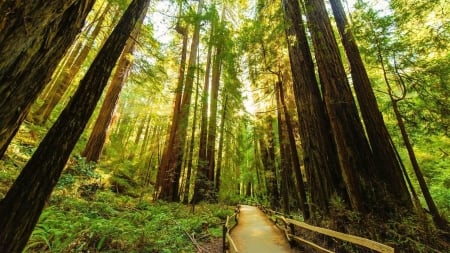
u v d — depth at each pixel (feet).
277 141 67.72
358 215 19.38
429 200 24.90
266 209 57.11
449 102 26.55
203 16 35.17
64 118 8.43
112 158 53.67
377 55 29.19
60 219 19.79
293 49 30.94
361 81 26.17
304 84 28.66
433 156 44.73
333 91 24.08
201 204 52.60
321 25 27.25
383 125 23.98
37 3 5.45
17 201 6.94
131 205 34.22
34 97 6.31
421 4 24.08
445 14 25.03
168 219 30.48
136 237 20.45
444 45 25.44
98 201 28.71
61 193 25.72
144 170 67.41
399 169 22.12
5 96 5.37
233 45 48.06
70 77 48.73
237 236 28.94
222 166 81.15
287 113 44.37
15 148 27.37
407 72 28.86
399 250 16.94
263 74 46.93
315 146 25.81
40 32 5.78
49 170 7.68
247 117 60.85
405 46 26.76
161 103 66.23
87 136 58.44
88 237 17.84
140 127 93.86
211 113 66.28
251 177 92.38
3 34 4.93
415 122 29.71
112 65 10.38
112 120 43.70
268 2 32.37
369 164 21.30
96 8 53.01
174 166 52.39
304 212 37.40
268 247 23.50
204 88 71.36
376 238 17.75
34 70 6.02
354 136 22.15
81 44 57.11
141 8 12.37
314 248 18.61
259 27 32.65
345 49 28.73
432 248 17.06
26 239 7.06
